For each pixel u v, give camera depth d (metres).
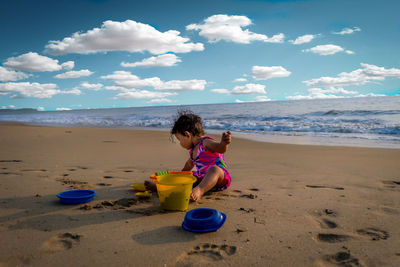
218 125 13.57
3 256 1.59
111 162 4.70
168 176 2.61
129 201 2.57
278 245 1.74
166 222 2.10
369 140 7.66
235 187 3.12
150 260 1.56
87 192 2.77
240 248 1.71
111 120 22.11
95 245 1.73
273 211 2.35
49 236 1.85
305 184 3.24
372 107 19.00
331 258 1.60
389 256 1.61
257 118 15.95
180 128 3.02
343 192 2.90
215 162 2.93
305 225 2.06
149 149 6.29
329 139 8.06
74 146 6.85
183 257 1.59
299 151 5.86
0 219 2.14
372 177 3.54
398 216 2.22
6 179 3.43
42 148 6.46
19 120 27.61
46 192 2.89
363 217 2.21
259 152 5.78
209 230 1.92
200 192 2.54
